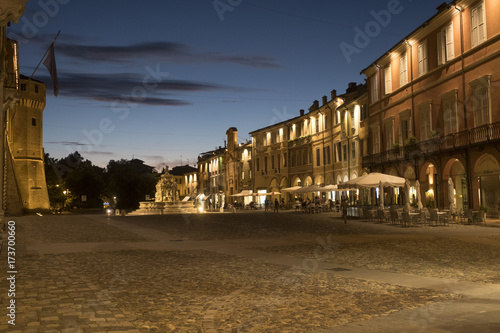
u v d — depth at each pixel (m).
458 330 6.14
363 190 48.97
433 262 12.66
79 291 9.00
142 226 30.59
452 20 32.56
